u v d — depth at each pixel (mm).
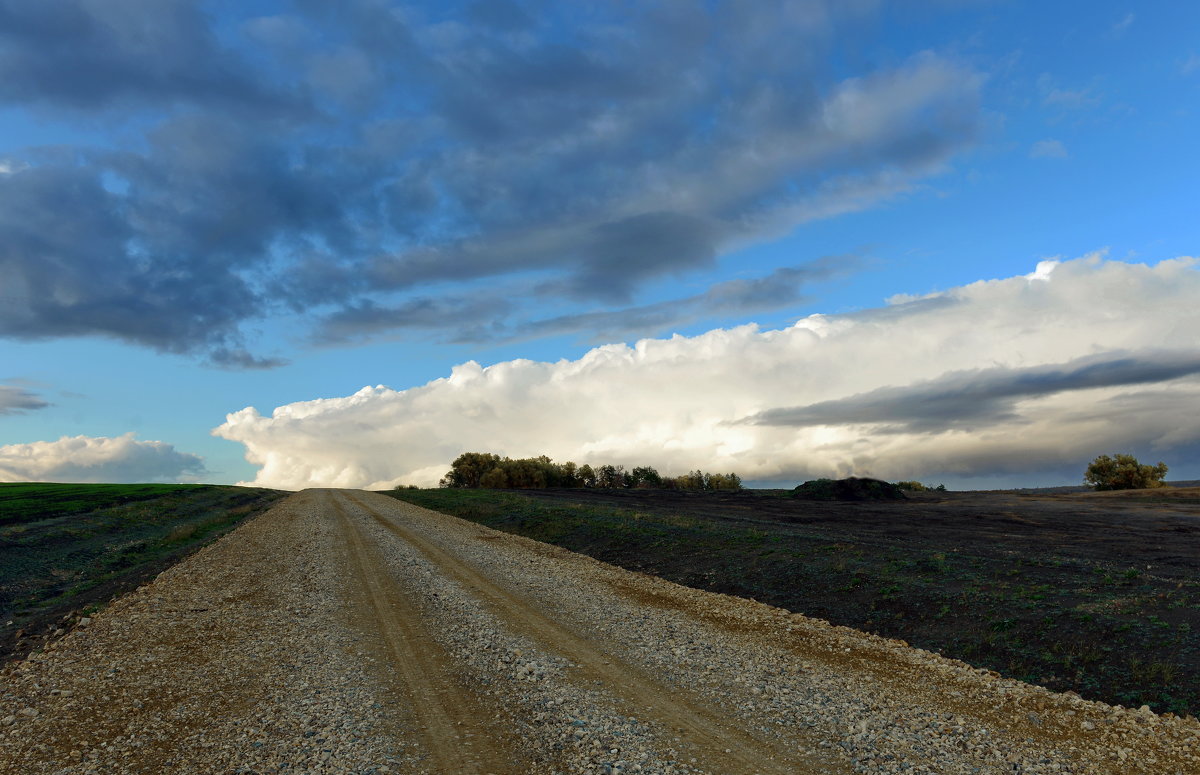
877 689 8797
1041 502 40812
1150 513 31562
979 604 12898
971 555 17438
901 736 7242
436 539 28188
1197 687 8891
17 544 29094
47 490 64562
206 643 11594
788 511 36188
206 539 35438
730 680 9289
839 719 7762
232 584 17562
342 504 54844
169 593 16297
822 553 18312
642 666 10016
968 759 6660
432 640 11727
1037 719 7656
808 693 8680
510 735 7465
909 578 15055
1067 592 12961
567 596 15547
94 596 20047
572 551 25297
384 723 7832
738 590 16922
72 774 6508
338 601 15234
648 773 6449
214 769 6582
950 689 8781
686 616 13383
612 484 94750
